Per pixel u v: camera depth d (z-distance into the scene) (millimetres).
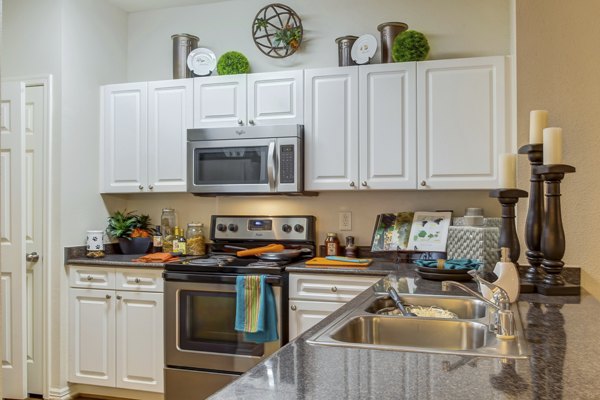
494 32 3100
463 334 1380
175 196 3689
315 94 3107
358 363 1001
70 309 3205
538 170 1900
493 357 1037
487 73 2840
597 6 2178
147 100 3439
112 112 3514
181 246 3393
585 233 2150
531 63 2234
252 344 2795
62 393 3166
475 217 2588
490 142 2826
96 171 3504
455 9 3168
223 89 3281
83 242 3361
